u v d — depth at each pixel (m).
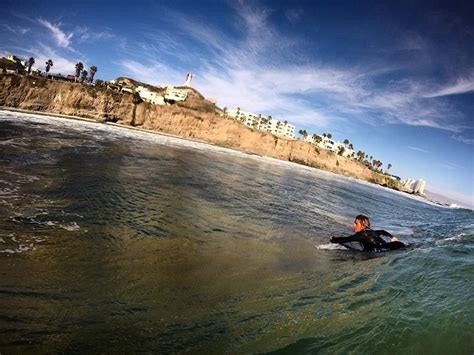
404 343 3.02
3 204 8.17
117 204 10.02
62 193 10.15
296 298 4.79
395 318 3.56
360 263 7.28
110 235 7.20
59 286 4.54
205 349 3.32
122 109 82.56
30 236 6.39
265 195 18.95
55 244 6.15
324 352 3.12
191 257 6.59
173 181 16.73
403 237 12.80
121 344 3.34
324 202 22.75
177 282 5.20
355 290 4.99
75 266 5.31
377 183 124.06
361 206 26.12
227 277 5.70
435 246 8.56
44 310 3.87
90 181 12.60
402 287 4.74
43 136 25.28
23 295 4.16
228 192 16.80
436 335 3.04
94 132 41.94
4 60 110.94
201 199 13.55
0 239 6.01
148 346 3.34
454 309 3.53
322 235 11.09
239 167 38.00
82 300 4.23
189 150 47.25
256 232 9.82
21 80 69.62
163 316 4.02
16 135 22.62
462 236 11.99
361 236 9.45
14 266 4.99
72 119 64.75
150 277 5.27
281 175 42.03
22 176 11.59
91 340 3.36
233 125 101.19
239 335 3.62
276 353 3.19
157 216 9.55
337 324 3.69
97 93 78.81
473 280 4.57
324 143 175.88
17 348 3.11
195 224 9.45
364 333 3.35
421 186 163.25
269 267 6.57
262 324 3.89
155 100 113.00
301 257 7.71
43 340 3.29
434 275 5.12
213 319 4.02
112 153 23.38
